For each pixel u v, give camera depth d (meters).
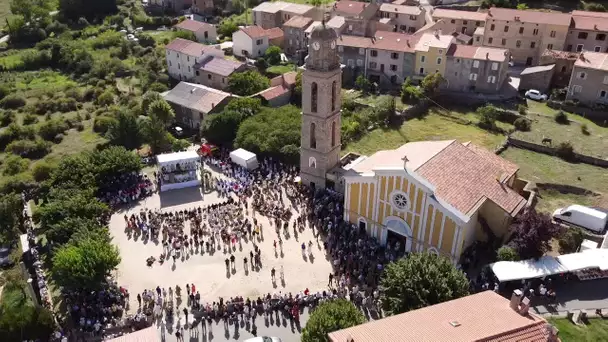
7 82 115.81
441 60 98.62
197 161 72.75
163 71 118.12
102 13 164.75
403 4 128.75
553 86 100.06
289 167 73.62
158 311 48.28
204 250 56.97
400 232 54.56
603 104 89.25
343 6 123.44
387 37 105.81
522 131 84.81
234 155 74.06
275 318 47.50
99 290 49.41
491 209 54.16
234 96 90.88
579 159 76.69
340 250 55.41
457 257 50.81
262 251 56.59
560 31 103.56
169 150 82.06
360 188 56.28
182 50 110.75
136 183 70.00
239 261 55.16
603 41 102.12
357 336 32.78
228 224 60.84
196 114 90.25
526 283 49.00
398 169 51.66
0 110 101.25
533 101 95.69
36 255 56.28
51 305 49.94
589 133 83.62
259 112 84.25
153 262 55.16
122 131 82.75
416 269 41.94
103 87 110.62
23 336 44.66
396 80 104.19
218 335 45.78
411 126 89.25
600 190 68.50
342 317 38.38
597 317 45.19
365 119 87.75
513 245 50.50
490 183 56.03
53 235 55.59
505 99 95.50
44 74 122.31
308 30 118.06
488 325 32.62
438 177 53.25
